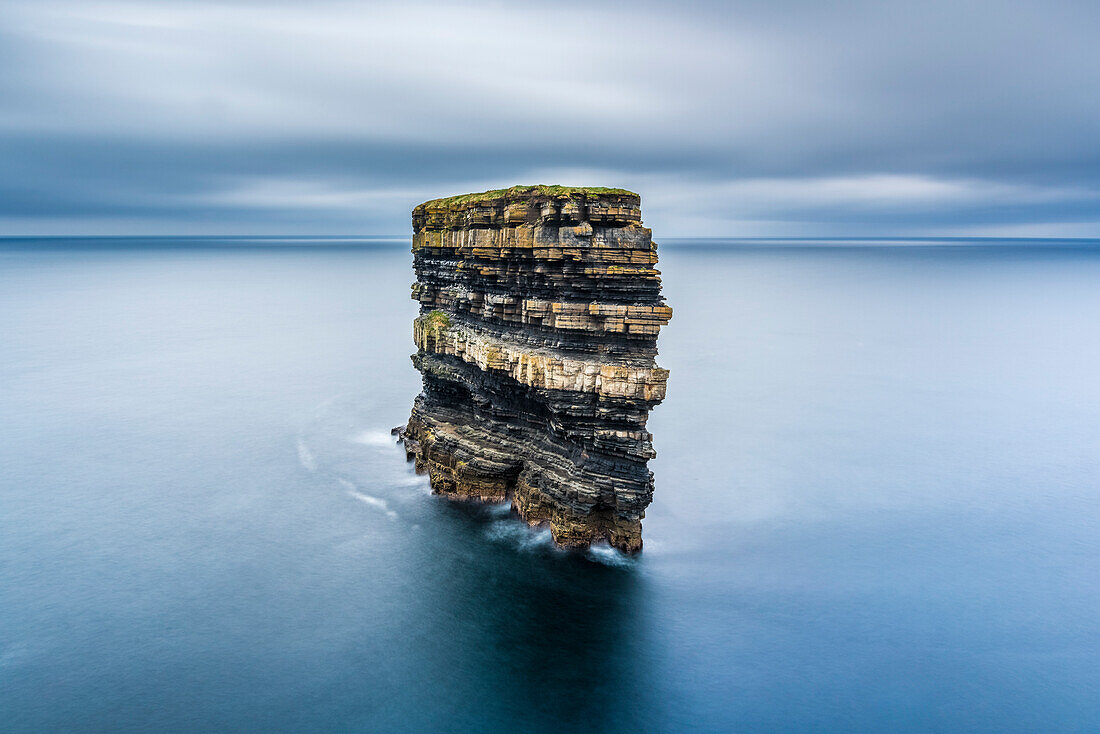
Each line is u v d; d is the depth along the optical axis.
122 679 44.38
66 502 67.00
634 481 56.19
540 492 61.53
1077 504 68.88
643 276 53.84
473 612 51.28
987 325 180.75
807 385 114.12
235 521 63.59
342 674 45.22
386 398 101.75
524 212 57.50
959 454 82.00
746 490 71.12
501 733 41.06
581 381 55.06
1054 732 41.47
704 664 46.59
